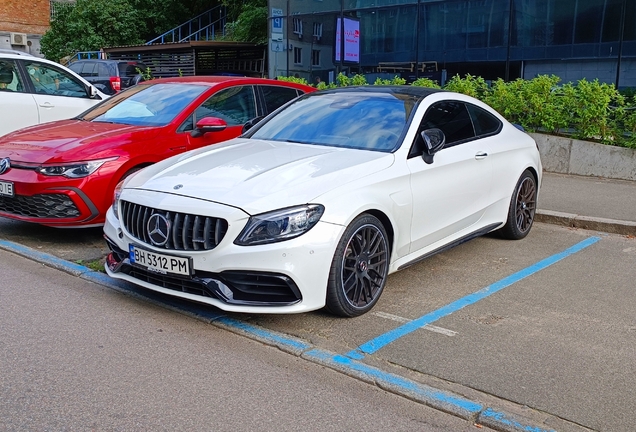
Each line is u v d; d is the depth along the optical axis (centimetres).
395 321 438
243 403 326
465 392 339
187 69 2200
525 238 670
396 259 472
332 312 434
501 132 625
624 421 314
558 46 1266
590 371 366
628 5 1166
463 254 606
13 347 383
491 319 444
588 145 982
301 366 371
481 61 1368
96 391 334
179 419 310
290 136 540
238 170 448
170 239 414
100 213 586
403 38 1473
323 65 1611
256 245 391
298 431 302
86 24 2869
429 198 495
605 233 700
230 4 2591
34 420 305
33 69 923
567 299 487
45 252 583
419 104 532
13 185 583
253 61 2170
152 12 2981
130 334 407
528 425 308
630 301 485
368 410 324
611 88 987
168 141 631
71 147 590
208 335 410
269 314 444
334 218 409
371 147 493
